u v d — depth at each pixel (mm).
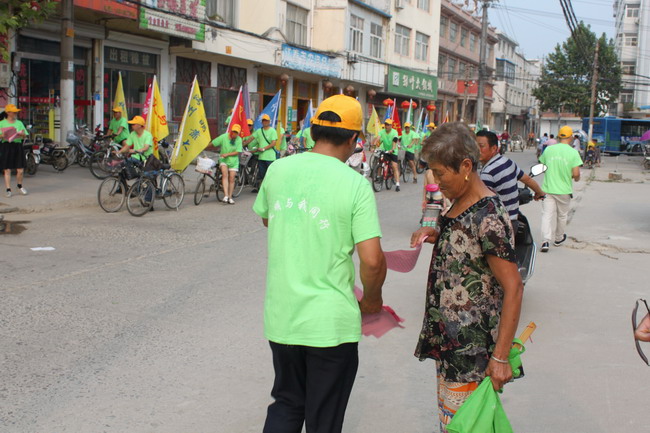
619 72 54031
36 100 16984
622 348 5145
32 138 16750
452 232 2656
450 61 47406
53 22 16625
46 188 13062
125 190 11500
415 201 14789
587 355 4969
